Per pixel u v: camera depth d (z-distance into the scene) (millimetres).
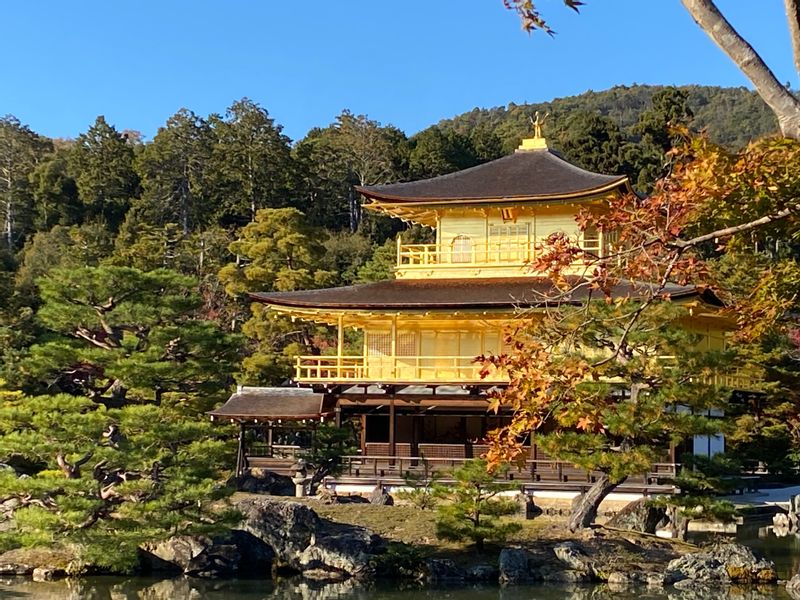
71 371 37656
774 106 7988
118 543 30000
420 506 39094
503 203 46562
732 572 31312
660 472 39906
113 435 32688
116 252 89062
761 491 52531
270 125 117188
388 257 85750
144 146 136375
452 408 45281
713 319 47906
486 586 30906
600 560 32344
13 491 29016
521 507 38500
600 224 11758
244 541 33562
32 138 133375
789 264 18609
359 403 45562
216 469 33312
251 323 70188
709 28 8180
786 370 52938
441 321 46969
